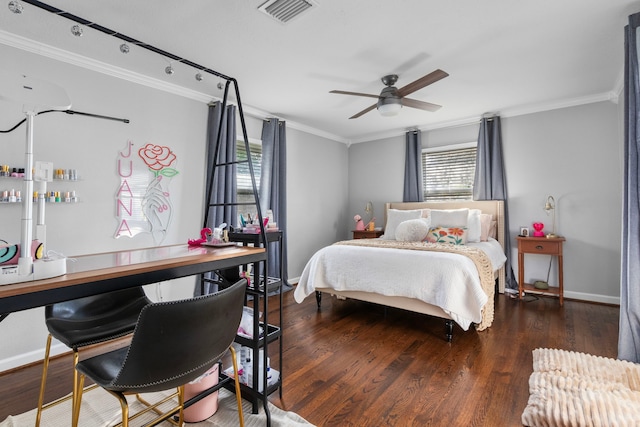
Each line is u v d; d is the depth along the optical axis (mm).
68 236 2520
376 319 3109
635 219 1980
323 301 3748
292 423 1595
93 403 1782
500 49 2508
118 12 2031
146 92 3000
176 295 3195
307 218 4887
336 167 5453
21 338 2268
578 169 3695
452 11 2035
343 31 2258
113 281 1072
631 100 1970
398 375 2049
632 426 1483
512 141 4105
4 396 1861
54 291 935
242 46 2461
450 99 3629
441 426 1571
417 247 3074
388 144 5234
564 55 2613
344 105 3846
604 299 3545
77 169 2561
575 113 3711
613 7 1988
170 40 2369
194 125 3391
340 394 1849
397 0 1928
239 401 1410
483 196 4172
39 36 2279
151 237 3027
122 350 1289
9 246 951
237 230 1912
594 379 1894
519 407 1706
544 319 3045
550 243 3547
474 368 2121
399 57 2631
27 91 1025
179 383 1040
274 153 4168
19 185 2277
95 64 2650
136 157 2922
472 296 2471
